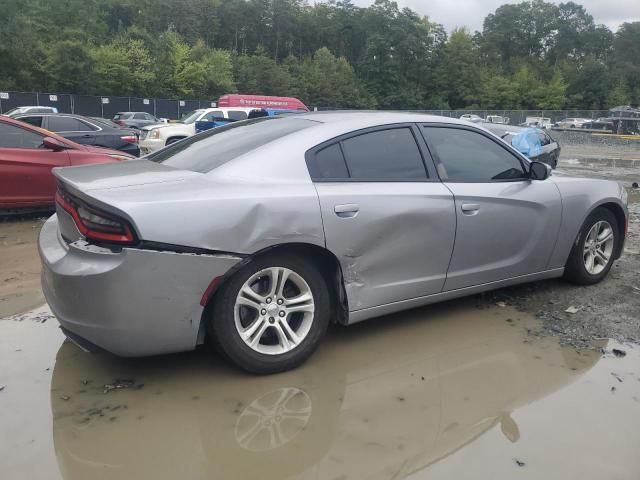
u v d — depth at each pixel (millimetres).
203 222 2896
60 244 3195
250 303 3141
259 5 104500
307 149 3391
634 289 4828
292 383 3178
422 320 4113
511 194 4113
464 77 94938
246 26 103750
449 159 3967
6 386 3104
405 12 96688
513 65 113438
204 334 3125
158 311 2873
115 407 2906
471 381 3227
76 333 2955
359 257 3426
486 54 116250
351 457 2523
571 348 3682
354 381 3211
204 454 2525
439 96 95000
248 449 2568
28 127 7621
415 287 3729
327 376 3264
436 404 2977
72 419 2787
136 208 2783
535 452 2562
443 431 2729
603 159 20703
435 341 3756
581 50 125188
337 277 3453
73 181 3070
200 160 3480
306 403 2971
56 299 2980
